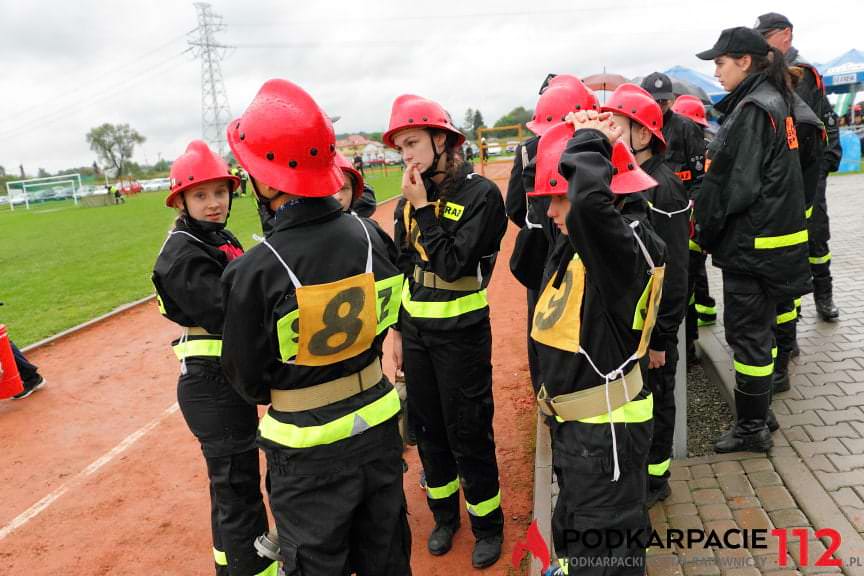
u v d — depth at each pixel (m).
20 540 4.20
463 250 2.99
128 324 9.46
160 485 4.78
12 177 107.50
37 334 9.14
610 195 2.07
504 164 39.19
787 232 3.56
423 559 3.60
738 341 3.76
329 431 2.35
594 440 2.35
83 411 6.33
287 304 2.23
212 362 2.99
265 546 2.81
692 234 5.00
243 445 3.06
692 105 6.97
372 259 2.50
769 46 3.68
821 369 4.80
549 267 2.60
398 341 4.09
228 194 3.26
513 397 5.60
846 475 3.48
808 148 4.25
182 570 3.77
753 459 3.76
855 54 16.64
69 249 18.83
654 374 3.27
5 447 5.62
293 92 2.33
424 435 3.54
